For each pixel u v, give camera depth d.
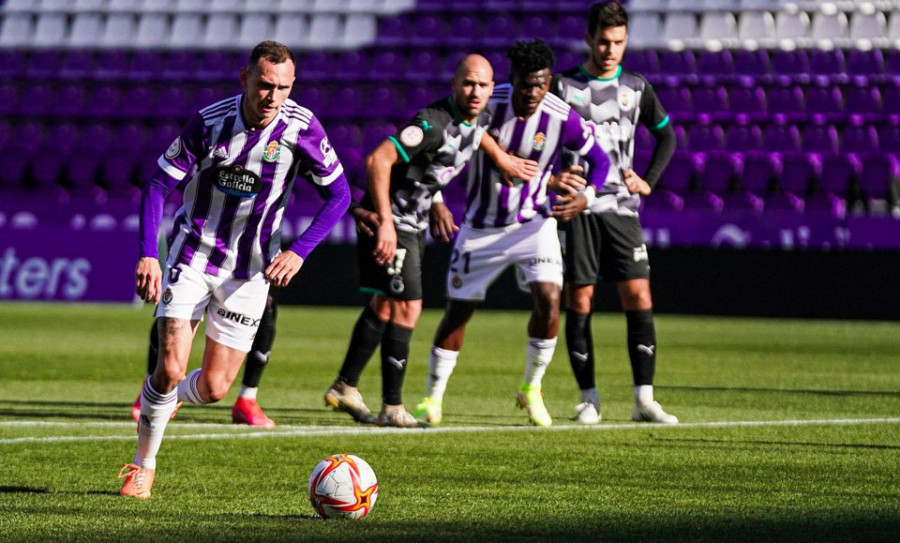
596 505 14.52
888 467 17.59
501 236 22.64
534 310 22.61
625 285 23.73
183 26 80.50
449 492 15.40
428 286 58.69
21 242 61.88
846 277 54.94
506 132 22.14
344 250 59.59
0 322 50.16
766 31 74.69
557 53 73.94
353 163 68.88
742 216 56.53
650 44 74.69
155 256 14.93
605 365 35.84
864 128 69.25
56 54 79.31
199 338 45.34
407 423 22.19
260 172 15.54
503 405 26.00
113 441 19.77
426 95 73.38
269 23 79.69
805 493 15.41
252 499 14.87
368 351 22.72
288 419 23.44
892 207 65.56
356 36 78.12
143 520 13.36
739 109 71.00
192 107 76.00
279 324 50.31
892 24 74.56
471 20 77.12
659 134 24.84
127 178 71.88
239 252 15.88
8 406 24.80
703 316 56.22
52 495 15.00
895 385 30.34
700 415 24.36
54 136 74.56
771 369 34.50
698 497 15.11
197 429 21.62
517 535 12.62
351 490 13.43
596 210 23.62
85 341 41.88
